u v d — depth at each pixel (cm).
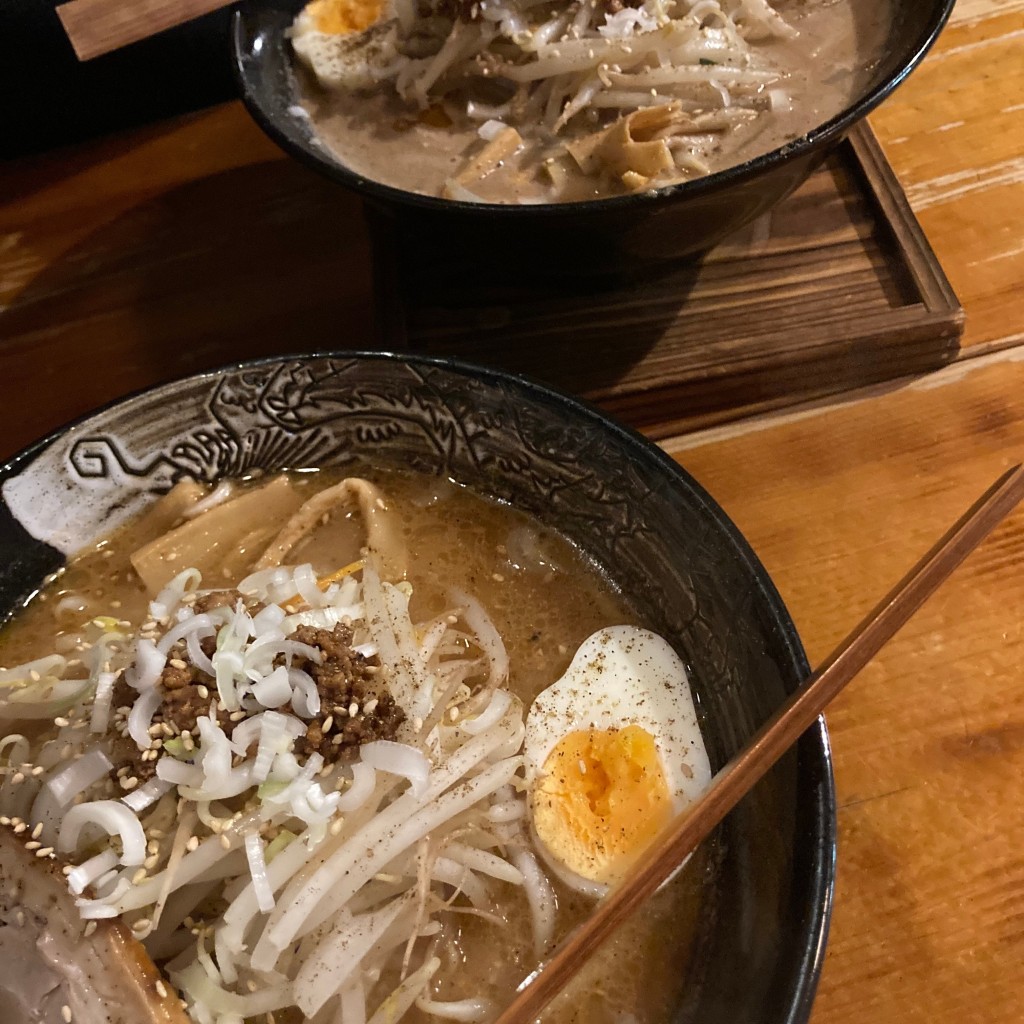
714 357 29
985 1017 21
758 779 20
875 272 31
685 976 21
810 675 20
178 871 21
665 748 23
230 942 21
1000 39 36
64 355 33
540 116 33
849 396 30
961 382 30
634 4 33
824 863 18
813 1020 21
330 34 35
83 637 26
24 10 40
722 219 27
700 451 30
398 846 22
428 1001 22
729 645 23
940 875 22
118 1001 20
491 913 23
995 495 19
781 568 27
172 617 24
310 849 22
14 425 32
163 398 27
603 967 21
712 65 32
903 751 24
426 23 34
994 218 32
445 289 32
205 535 27
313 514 27
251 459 28
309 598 25
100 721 23
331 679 22
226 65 44
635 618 26
